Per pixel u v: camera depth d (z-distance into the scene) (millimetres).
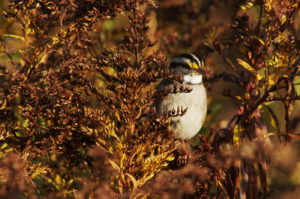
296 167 6660
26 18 7965
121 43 8148
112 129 7363
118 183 7043
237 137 8086
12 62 8195
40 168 7621
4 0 9586
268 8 8141
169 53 11906
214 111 11789
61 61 7996
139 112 7430
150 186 6609
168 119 7715
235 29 8891
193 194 7520
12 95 7578
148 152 7816
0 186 6445
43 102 7742
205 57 11633
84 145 7879
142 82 7402
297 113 9227
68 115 7535
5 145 8062
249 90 8477
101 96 7551
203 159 7566
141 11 7848
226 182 7992
